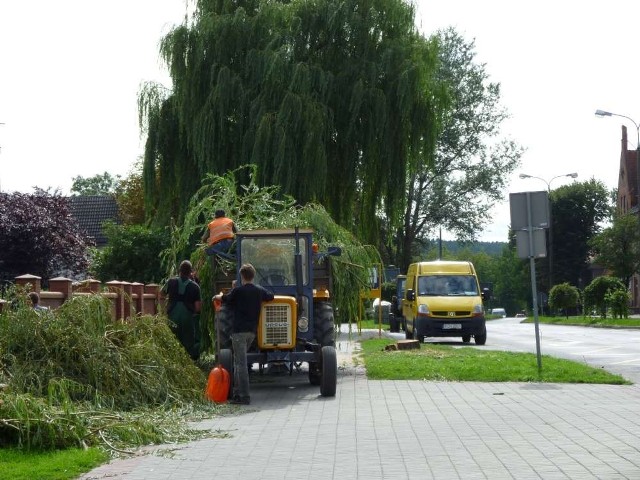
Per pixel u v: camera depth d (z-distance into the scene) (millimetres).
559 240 106625
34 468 8414
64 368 11852
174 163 28422
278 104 26828
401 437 10281
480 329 32031
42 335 11867
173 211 29453
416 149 27547
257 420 11938
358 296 19406
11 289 12383
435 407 12930
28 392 10766
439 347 26391
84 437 9797
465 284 33344
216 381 13641
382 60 27188
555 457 8898
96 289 18594
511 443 9758
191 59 27484
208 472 8469
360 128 27125
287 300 14859
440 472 8266
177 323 17516
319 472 8375
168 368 13039
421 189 63125
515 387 15625
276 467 8656
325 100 27062
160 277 34594
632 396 14062
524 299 121125
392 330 44969
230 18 27453
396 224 28156
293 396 14750
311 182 26250
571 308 76375
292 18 27750
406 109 26906
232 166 27094
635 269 75125
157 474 8383
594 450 9250
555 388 15367
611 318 55750
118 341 12836
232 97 26766
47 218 46000
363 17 27906
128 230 35344
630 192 101625
